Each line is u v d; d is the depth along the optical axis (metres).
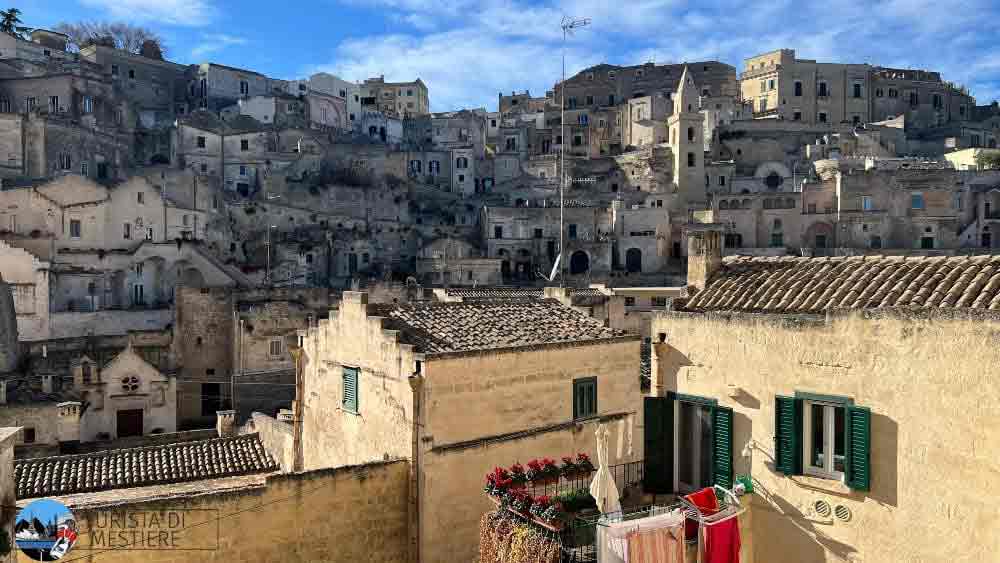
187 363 55.72
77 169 77.50
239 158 96.69
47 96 83.88
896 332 13.16
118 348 54.84
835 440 14.28
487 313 25.78
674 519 13.95
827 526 14.06
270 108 109.94
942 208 86.38
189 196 80.06
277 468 30.42
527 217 95.19
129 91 107.69
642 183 105.69
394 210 101.12
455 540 21.27
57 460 29.17
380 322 22.91
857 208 88.44
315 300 56.62
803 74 123.81
